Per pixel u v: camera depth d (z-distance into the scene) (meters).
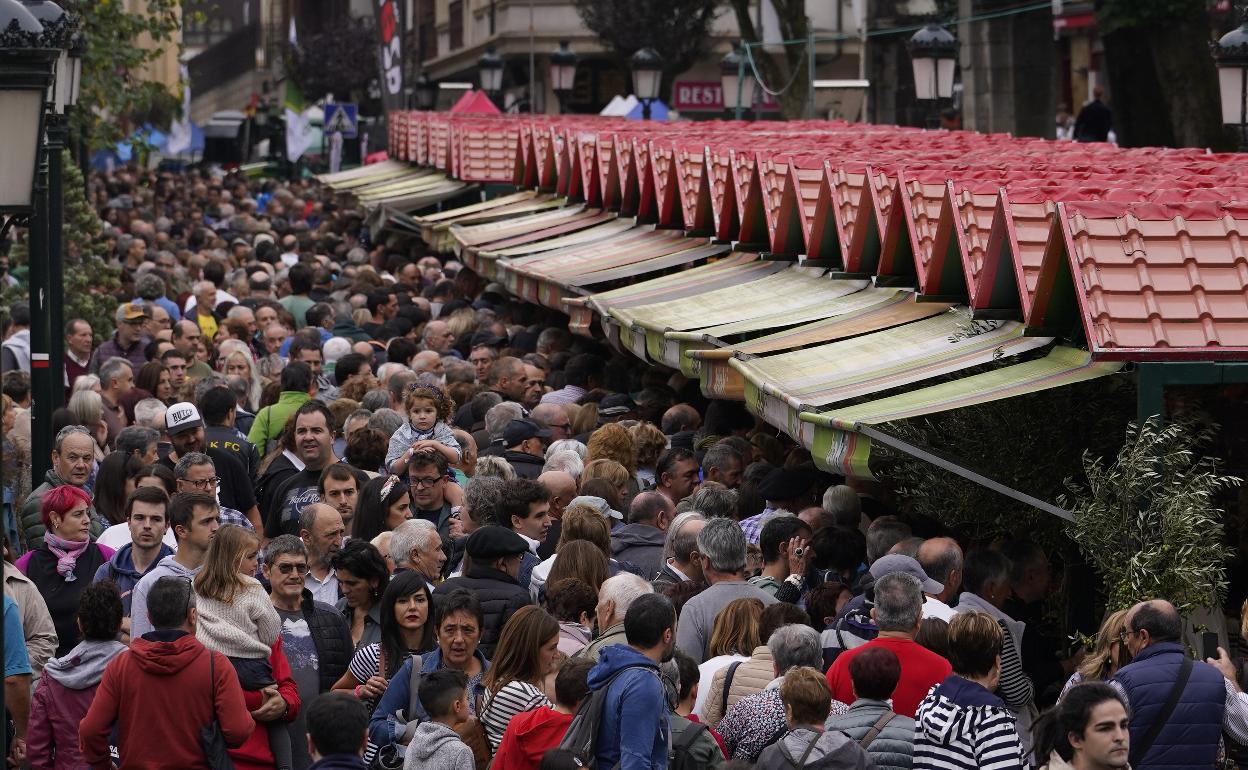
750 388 29.50
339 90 197.12
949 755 19.06
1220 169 33.41
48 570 26.33
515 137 83.75
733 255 43.94
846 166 36.38
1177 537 22.78
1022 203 26.98
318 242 87.31
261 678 21.62
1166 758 19.36
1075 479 26.94
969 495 27.03
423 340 52.06
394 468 30.80
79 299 57.19
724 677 21.69
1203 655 23.95
